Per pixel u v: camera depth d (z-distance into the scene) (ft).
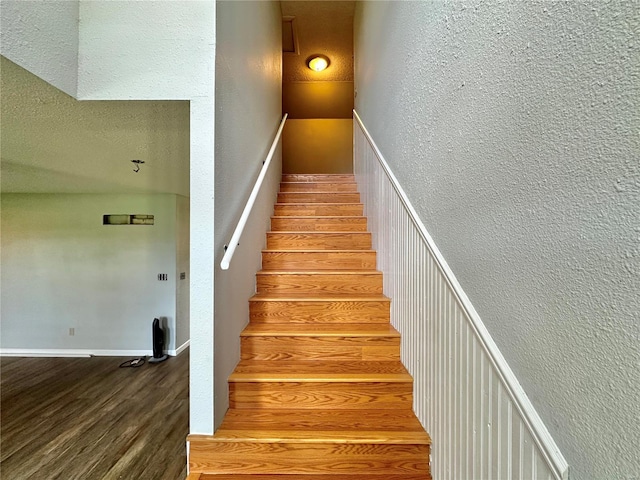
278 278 7.63
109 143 6.64
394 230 6.52
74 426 8.34
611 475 1.83
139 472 6.57
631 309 1.73
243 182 6.33
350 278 7.63
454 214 3.78
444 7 4.09
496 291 2.94
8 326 14.30
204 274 4.58
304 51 15.53
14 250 14.42
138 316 14.26
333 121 16.66
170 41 4.64
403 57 5.93
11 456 7.11
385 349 6.01
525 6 2.54
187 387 10.82
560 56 2.19
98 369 12.51
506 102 2.79
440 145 4.20
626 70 1.75
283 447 4.51
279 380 5.33
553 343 2.26
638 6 1.69
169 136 6.17
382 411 5.24
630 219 1.74
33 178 10.70
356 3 12.28
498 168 2.91
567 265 2.14
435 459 4.31
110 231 14.35
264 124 8.68
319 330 6.28
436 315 4.33
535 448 2.40
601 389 1.90
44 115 5.12
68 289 14.32
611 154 1.84
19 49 3.57
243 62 6.27
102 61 4.59
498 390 2.89
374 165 8.63
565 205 2.15
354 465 4.50
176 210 14.33
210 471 4.50
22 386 10.91
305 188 12.67
